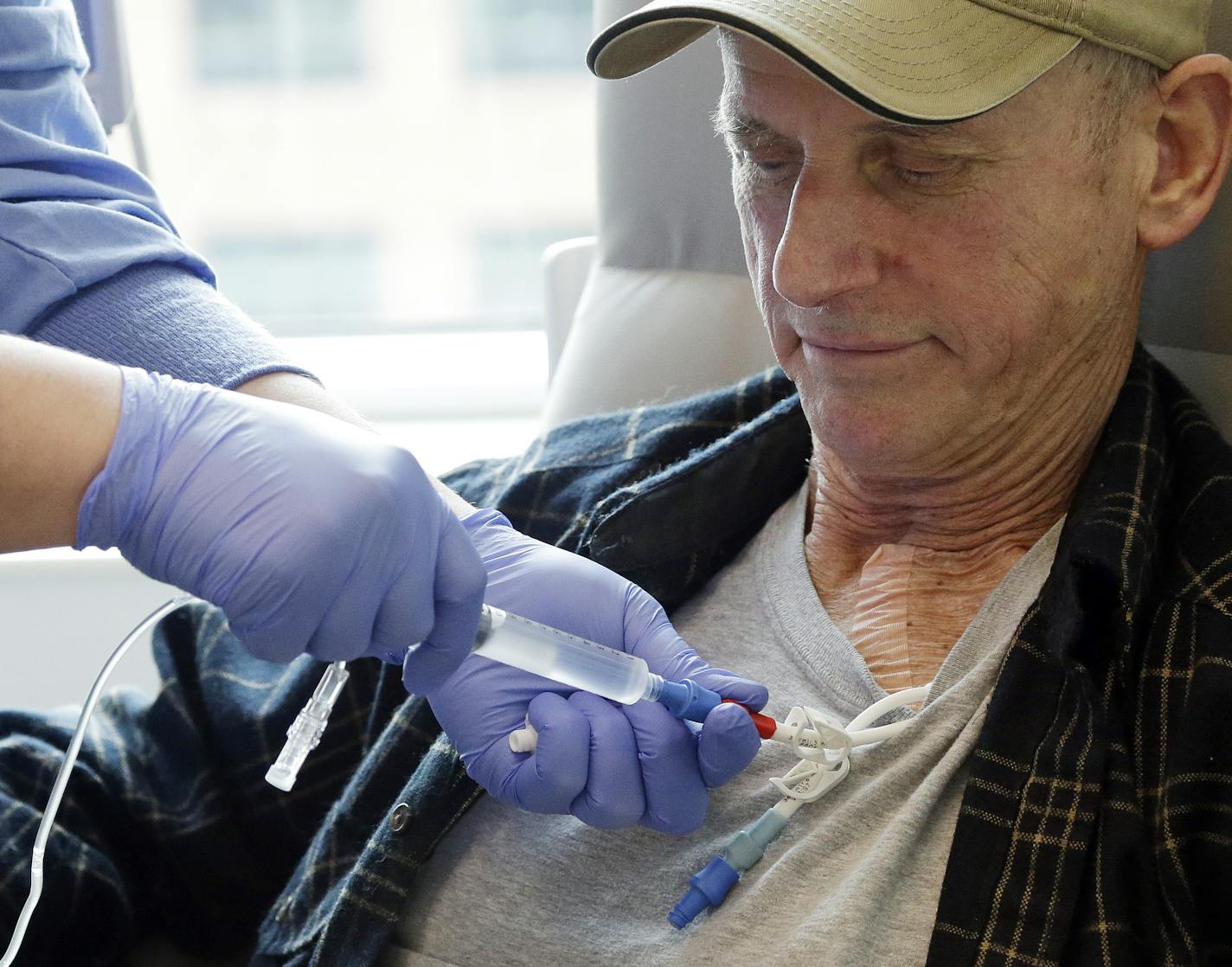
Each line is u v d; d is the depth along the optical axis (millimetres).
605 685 870
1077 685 871
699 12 834
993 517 1014
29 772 1234
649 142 1512
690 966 877
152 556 753
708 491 1120
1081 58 850
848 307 905
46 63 1135
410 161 2309
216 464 742
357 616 757
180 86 2262
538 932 954
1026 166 862
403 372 2309
